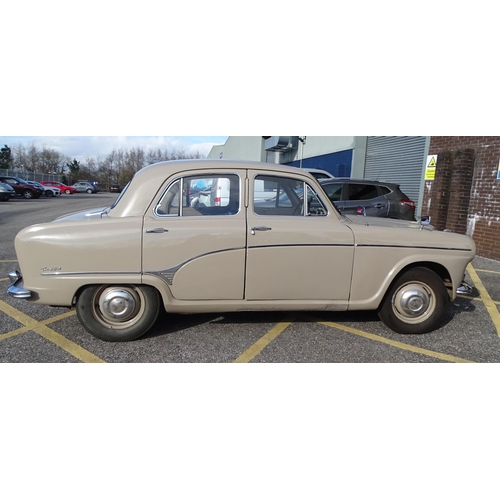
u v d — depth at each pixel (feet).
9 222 40.47
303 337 12.66
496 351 12.02
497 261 25.81
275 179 12.32
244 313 14.66
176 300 11.73
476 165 27.48
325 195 12.71
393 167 39.27
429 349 12.06
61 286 11.15
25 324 13.28
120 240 11.18
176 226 11.47
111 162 224.53
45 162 227.61
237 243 11.63
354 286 12.38
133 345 11.84
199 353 11.44
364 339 12.64
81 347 11.66
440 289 12.93
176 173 11.84
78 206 64.44
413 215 26.84
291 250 11.89
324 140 55.47
